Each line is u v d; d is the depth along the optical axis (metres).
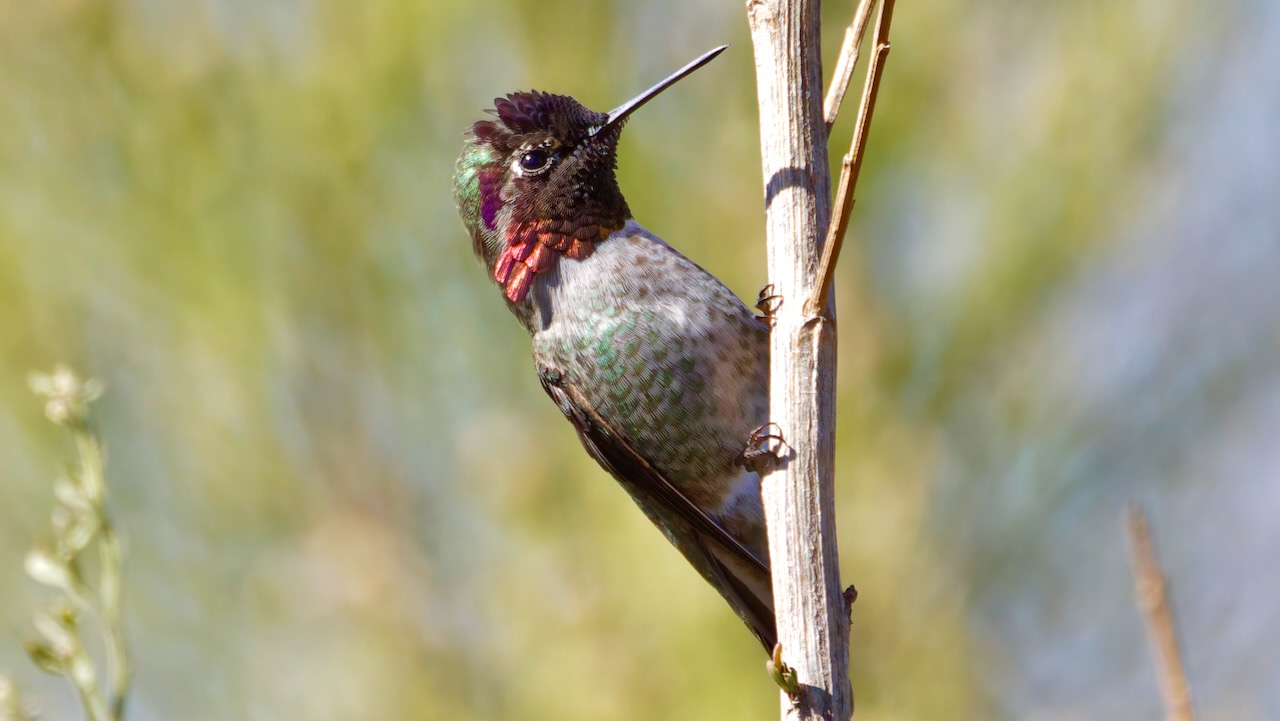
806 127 5.61
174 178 11.90
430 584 11.88
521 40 11.81
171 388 11.94
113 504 11.73
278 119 11.98
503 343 11.90
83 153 11.98
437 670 11.66
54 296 11.73
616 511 11.01
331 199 11.96
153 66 12.03
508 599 11.14
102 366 11.81
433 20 11.82
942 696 10.95
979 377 11.47
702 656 10.48
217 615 11.96
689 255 11.12
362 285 12.08
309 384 12.14
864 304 11.30
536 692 10.88
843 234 5.30
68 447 11.56
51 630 6.21
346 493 12.07
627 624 10.76
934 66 11.52
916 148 11.49
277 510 12.09
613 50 11.73
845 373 11.23
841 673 5.27
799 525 5.39
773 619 8.26
